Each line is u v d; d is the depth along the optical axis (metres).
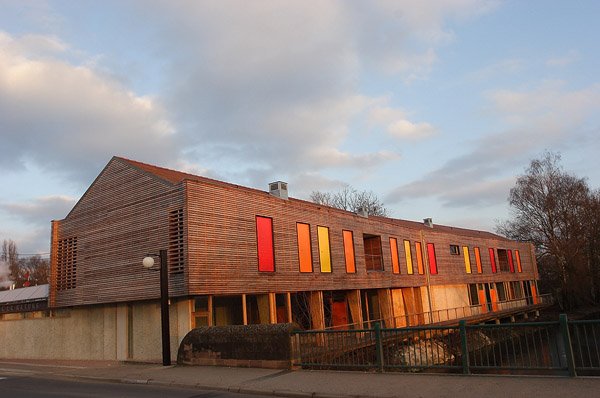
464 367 11.48
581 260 54.97
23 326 26.86
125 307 21.92
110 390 12.79
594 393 8.80
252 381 12.52
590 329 11.03
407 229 37.94
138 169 21.78
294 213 25.36
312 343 14.20
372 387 10.82
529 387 9.64
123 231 21.86
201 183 20.03
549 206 56.12
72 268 24.05
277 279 23.05
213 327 16.27
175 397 11.21
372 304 35.19
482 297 48.38
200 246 19.34
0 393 12.80
